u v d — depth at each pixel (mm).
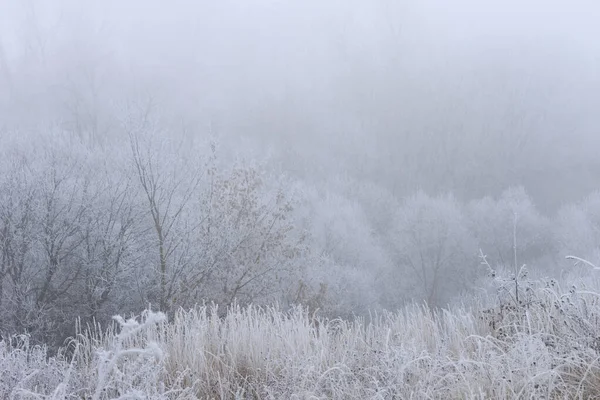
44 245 13039
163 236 13672
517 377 3451
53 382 3885
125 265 13195
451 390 3467
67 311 13234
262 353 4535
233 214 14930
